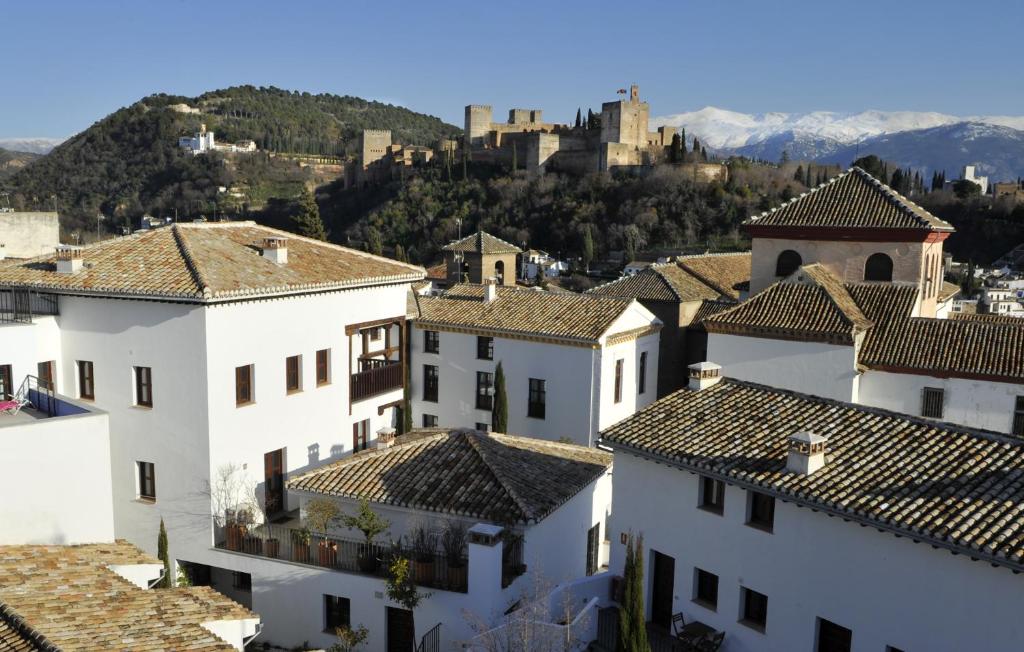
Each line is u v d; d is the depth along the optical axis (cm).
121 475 2628
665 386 4256
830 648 1706
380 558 2141
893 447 1762
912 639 1534
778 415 2014
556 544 2309
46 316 2638
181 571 2555
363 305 3100
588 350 3412
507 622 1823
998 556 1356
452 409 3803
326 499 2311
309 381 2853
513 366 3616
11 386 2519
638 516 2081
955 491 1554
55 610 1486
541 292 3944
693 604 1962
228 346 2500
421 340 3866
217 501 2494
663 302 4225
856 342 2950
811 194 3941
